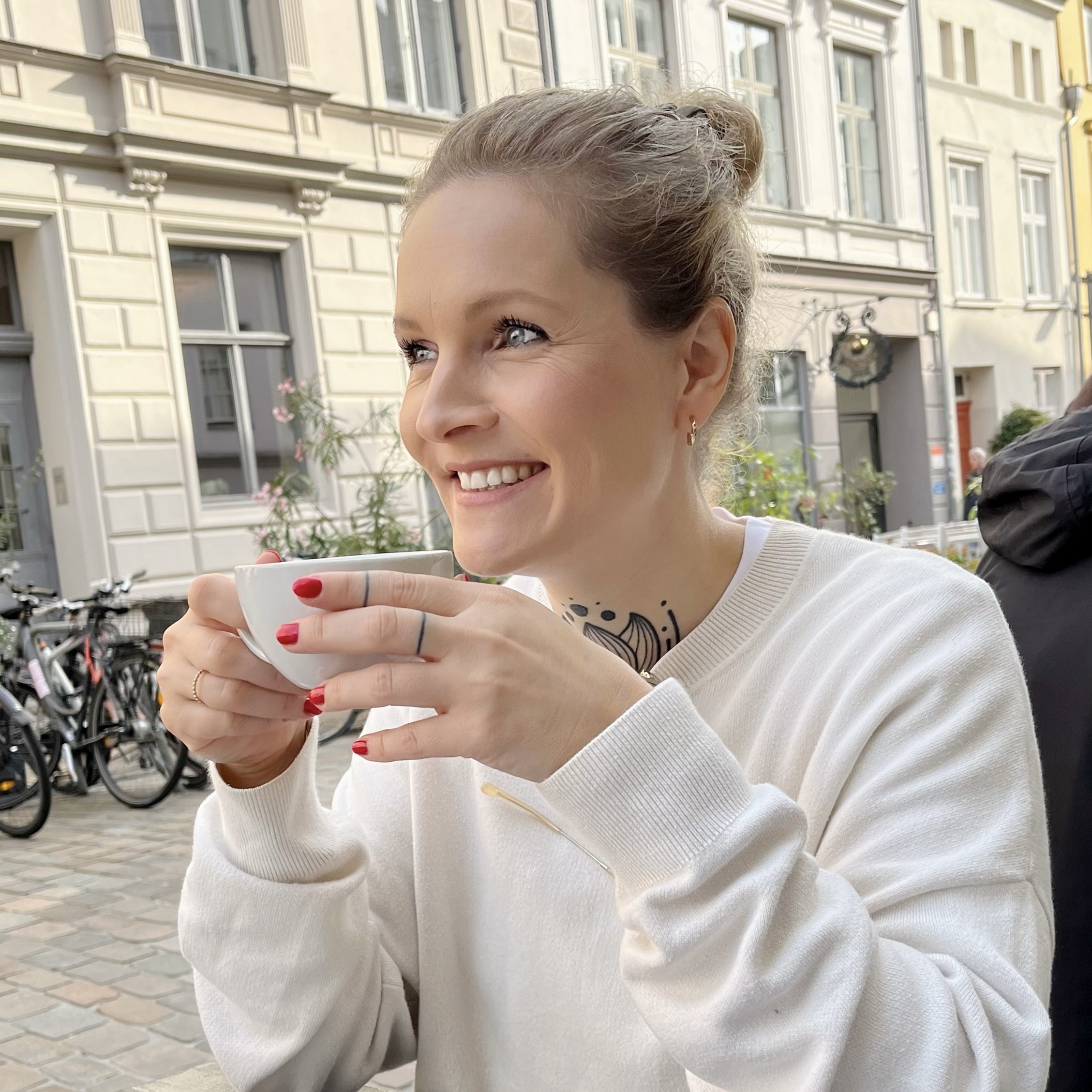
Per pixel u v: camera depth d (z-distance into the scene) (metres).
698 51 11.17
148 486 7.48
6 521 6.35
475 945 0.98
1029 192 15.84
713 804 0.60
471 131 0.81
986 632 0.81
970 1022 0.62
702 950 0.60
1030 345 15.50
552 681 0.59
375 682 0.56
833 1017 0.58
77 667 5.50
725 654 0.89
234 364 8.09
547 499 0.79
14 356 7.32
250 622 0.60
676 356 0.83
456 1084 0.99
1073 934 1.16
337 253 8.44
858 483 11.77
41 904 3.79
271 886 0.87
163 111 7.45
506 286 0.76
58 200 7.09
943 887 0.69
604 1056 0.88
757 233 1.04
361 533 7.49
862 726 0.78
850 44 12.94
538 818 0.91
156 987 3.04
